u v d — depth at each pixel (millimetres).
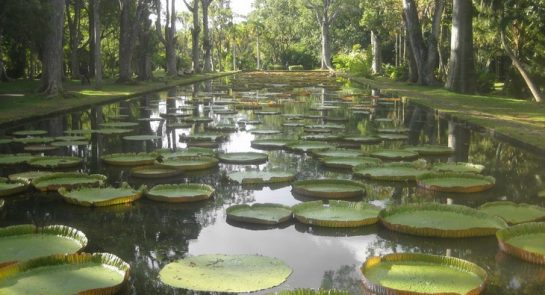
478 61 32406
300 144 10305
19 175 7531
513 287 4066
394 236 5277
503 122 12375
